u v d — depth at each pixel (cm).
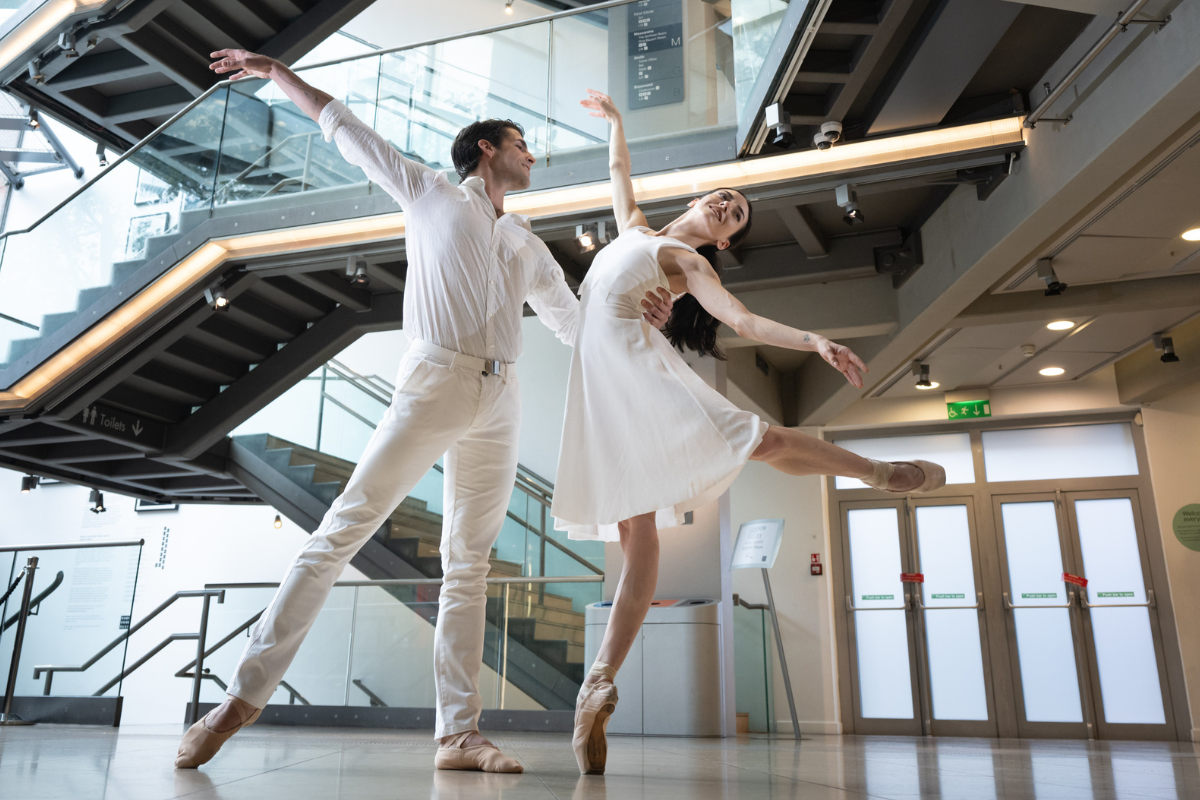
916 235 520
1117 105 341
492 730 538
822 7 329
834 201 491
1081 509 740
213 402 641
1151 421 734
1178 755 346
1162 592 706
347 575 853
